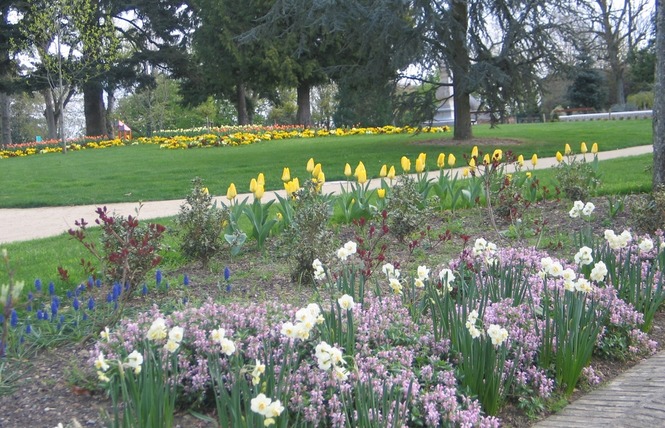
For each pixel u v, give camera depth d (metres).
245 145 30.05
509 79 20.72
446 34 20.73
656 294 5.43
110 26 35.09
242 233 7.98
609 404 4.22
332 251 6.93
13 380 4.55
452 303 4.63
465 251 5.87
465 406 3.97
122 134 42.38
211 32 39.59
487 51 22.28
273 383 3.42
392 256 7.73
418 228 8.40
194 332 4.53
